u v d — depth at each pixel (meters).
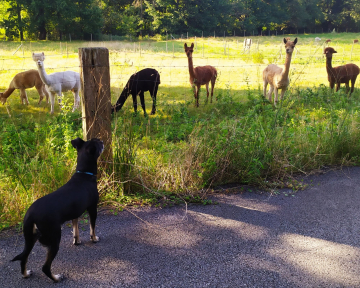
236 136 5.26
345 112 7.17
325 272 3.06
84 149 3.40
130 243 3.49
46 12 47.59
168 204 4.34
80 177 3.29
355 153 5.91
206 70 10.41
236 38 49.97
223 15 63.22
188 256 3.28
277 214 4.12
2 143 5.40
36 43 39.59
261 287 2.86
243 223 3.91
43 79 8.84
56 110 9.66
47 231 2.78
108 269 3.07
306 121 7.06
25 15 52.59
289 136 5.80
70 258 3.23
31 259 3.21
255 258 3.25
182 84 13.90
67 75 9.65
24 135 5.90
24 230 2.78
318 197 4.59
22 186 4.14
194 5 60.81
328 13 74.81
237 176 4.98
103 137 4.34
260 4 65.94
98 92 4.20
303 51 28.27
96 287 2.85
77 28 50.91
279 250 3.38
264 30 72.00
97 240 3.50
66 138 5.05
